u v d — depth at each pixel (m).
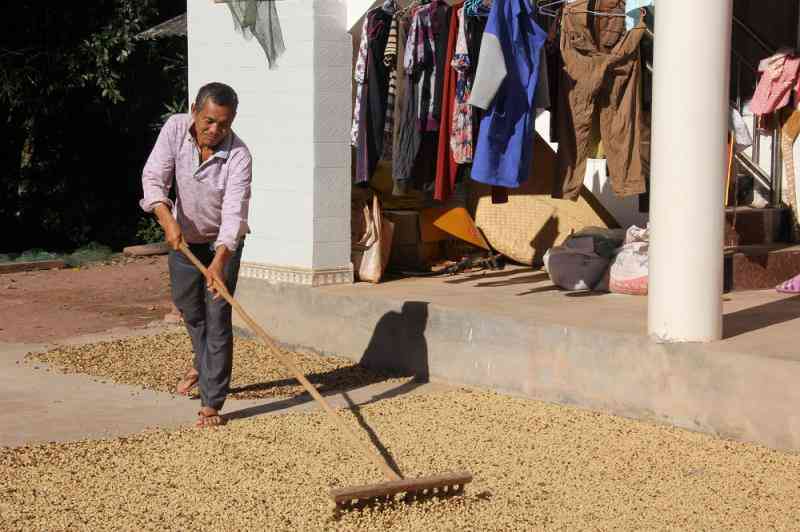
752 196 10.05
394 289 8.71
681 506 5.17
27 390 7.52
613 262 8.55
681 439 6.21
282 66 8.95
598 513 5.09
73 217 16.73
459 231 9.95
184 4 17.03
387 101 8.68
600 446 6.11
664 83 6.35
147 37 15.19
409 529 4.84
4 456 5.88
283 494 5.31
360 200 9.20
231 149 6.45
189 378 7.36
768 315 7.36
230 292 6.67
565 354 6.97
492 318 7.40
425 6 8.33
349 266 9.02
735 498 5.27
